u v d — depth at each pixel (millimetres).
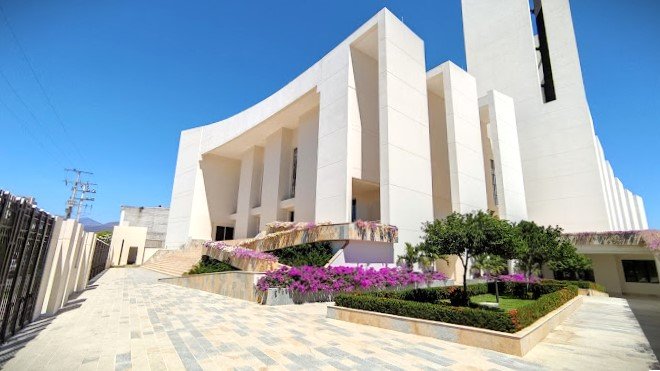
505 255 8695
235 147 30078
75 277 11898
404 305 6988
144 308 8953
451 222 9180
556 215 25234
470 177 19312
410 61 17250
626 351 5660
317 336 6199
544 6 29031
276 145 25891
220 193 31891
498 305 10594
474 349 5551
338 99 17062
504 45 30047
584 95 25375
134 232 35219
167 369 4305
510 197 22172
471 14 32812
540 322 6711
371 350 5359
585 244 20297
